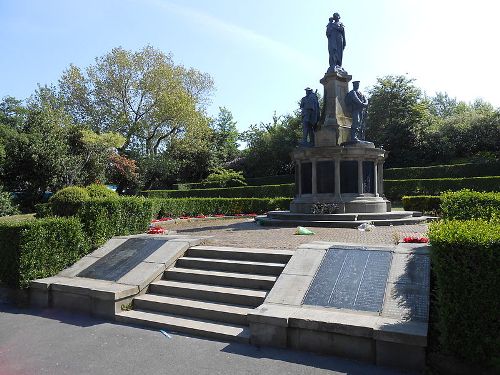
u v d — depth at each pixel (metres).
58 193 13.38
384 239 11.34
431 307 5.73
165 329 6.75
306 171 18.27
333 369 5.09
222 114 68.06
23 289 8.59
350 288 6.34
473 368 4.82
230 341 6.14
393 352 5.10
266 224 16.94
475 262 4.90
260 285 7.53
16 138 28.92
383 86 43.00
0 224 9.02
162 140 45.62
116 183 42.00
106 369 5.25
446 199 9.70
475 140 38.69
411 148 41.28
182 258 8.99
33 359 5.64
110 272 8.70
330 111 18.92
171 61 42.19
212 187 45.50
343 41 19.48
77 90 39.78
